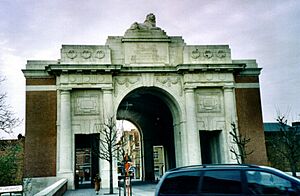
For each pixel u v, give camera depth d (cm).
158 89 4909
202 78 4844
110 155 3884
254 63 5147
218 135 5019
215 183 1198
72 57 4653
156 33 4947
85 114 4625
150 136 7069
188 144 4688
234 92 4934
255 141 4844
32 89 4594
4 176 4722
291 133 4897
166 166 6788
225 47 5009
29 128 4484
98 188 3681
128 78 4800
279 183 1145
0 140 4709
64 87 4553
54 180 4353
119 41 4878
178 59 4959
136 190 3916
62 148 4397
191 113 4741
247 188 1163
